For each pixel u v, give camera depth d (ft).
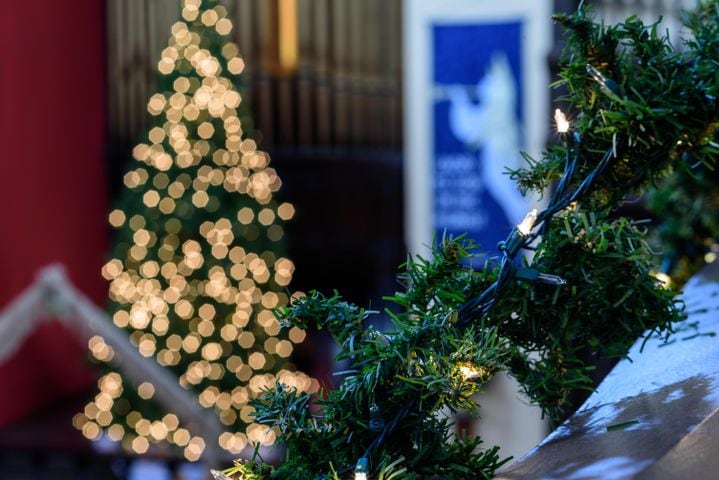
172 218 19.51
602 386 2.52
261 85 21.50
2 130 20.48
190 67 19.83
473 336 2.29
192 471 19.30
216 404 19.27
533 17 19.35
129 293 19.57
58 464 19.86
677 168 2.74
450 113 20.17
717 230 4.45
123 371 19.66
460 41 19.90
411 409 2.26
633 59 2.65
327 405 2.32
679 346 2.69
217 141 19.77
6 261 20.56
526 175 2.77
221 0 21.12
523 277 2.36
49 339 22.16
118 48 23.00
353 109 21.53
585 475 1.83
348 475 2.22
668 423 2.02
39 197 21.61
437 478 2.27
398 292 2.49
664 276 4.19
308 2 21.15
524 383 2.55
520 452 19.22
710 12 3.00
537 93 19.44
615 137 2.48
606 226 2.45
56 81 22.08
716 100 2.52
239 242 19.63
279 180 21.71
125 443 19.63
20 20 20.94
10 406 20.89
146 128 23.20
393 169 21.43
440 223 20.49
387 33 21.24
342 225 21.81
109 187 23.66
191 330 19.35
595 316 2.51
